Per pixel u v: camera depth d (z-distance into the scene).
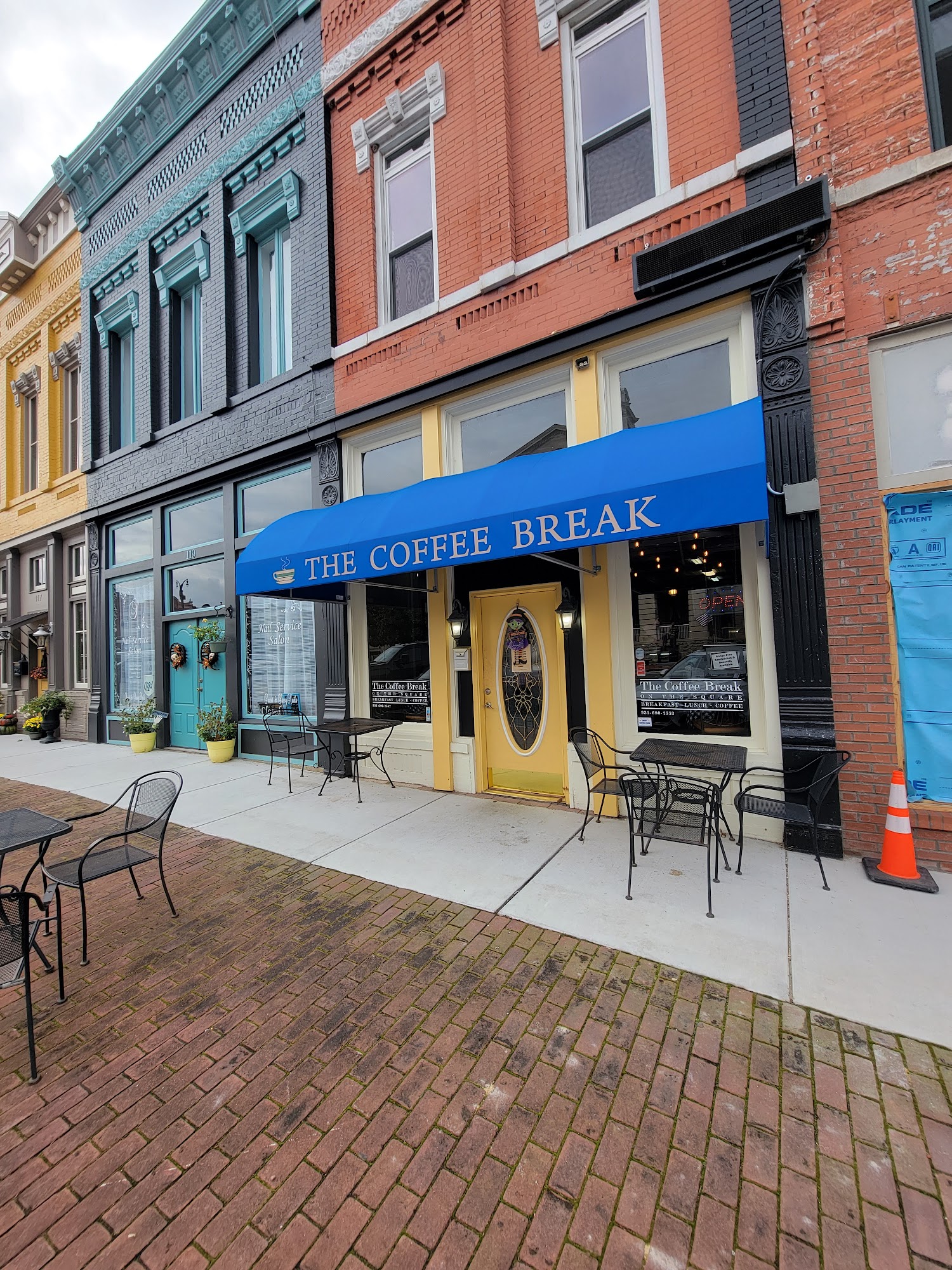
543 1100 2.16
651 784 4.18
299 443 7.44
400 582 6.65
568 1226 1.71
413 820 5.29
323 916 3.59
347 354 6.99
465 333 6.02
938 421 4.00
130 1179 1.91
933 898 3.52
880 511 4.07
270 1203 1.81
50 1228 1.75
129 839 5.09
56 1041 2.57
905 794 3.80
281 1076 2.33
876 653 4.07
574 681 5.41
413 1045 2.46
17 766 8.52
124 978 3.03
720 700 4.77
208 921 3.58
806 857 4.18
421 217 6.77
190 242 9.12
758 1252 1.63
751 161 4.49
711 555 4.85
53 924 3.63
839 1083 2.19
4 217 12.69
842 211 4.21
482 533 4.53
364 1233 1.71
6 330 13.54
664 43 5.04
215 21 8.09
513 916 3.47
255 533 8.33
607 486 4.05
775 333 4.40
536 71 5.65
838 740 4.18
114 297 10.70
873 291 4.12
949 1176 1.84
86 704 11.46
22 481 13.48
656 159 5.14
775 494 4.35
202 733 8.38
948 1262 1.59
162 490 9.44
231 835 5.10
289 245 8.13
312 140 7.45
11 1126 2.12
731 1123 2.04
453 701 6.20
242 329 8.41
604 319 5.08
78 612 12.10
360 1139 2.03
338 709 6.97
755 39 4.54
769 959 2.95
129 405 10.93
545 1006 2.67
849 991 2.69
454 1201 1.79
